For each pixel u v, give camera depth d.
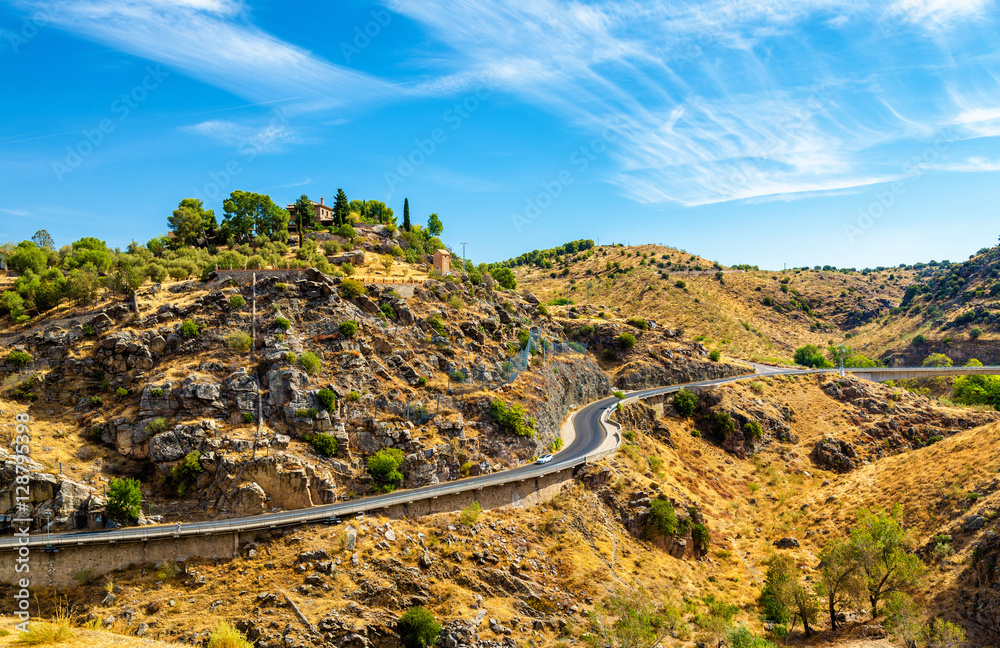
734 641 61.00
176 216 139.38
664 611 68.25
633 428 115.12
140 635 53.22
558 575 71.31
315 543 64.31
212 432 74.62
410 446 82.00
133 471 72.81
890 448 120.25
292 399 79.75
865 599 70.69
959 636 62.69
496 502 78.69
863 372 158.88
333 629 55.91
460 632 59.41
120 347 80.62
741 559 87.50
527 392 102.06
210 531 61.97
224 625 32.19
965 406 141.00
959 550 73.56
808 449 122.44
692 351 151.75
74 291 88.75
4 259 105.31
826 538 90.25
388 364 93.38
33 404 76.19
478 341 108.75
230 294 92.56
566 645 61.19
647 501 86.94
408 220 173.62
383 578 62.34
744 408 129.38
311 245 137.00
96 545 59.12
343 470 76.56
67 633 23.53
